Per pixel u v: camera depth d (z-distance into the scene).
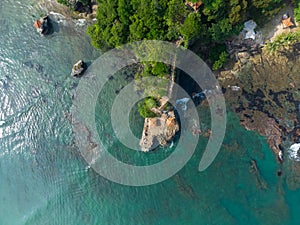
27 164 47.28
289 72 47.44
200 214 44.50
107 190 45.94
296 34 46.22
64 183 46.47
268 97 47.16
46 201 46.06
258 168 45.56
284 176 45.25
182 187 45.50
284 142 46.00
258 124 46.72
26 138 48.16
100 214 45.38
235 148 46.25
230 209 44.47
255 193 44.91
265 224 43.81
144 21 43.12
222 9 42.75
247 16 45.62
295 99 46.84
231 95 47.44
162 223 44.59
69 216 45.59
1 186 46.88
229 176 45.50
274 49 47.47
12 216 45.88
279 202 44.50
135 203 45.41
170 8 41.62
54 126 48.31
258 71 47.69
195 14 42.19
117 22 44.44
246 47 47.75
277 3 44.28
